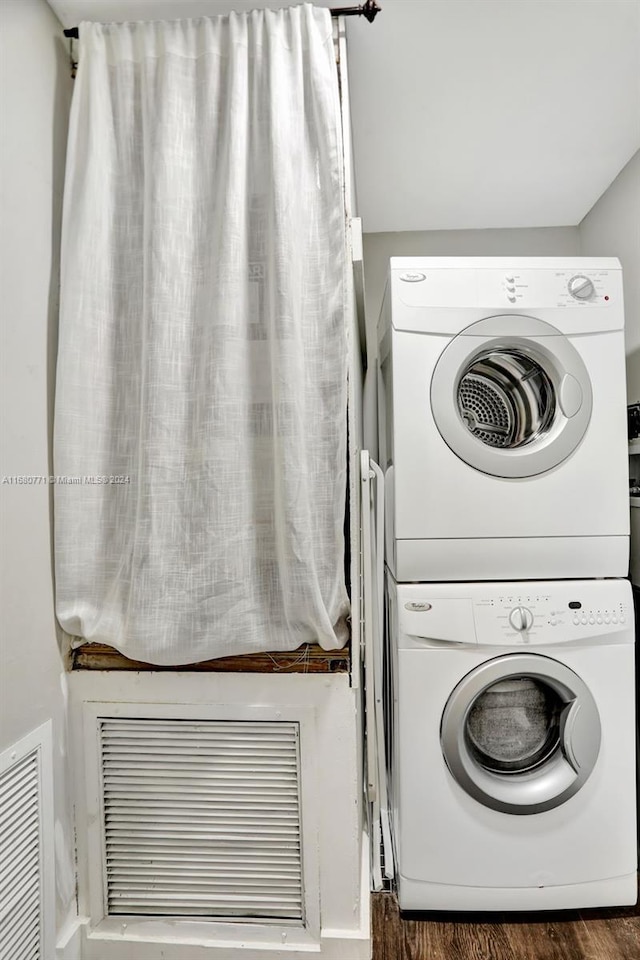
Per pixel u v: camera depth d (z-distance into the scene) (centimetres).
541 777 132
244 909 118
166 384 110
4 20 100
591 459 137
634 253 182
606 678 132
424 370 137
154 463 109
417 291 137
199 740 118
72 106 114
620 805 131
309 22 112
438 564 135
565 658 132
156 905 119
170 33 113
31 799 104
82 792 119
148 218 112
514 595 132
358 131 165
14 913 97
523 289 138
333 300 112
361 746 143
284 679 116
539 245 233
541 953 121
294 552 107
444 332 137
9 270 101
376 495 148
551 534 135
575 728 130
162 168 111
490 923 130
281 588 111
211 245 113
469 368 146
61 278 113
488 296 138
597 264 141
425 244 236
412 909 131
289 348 107
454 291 138
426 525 135
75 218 113
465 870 129
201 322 113
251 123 114
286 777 117
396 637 136
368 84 144
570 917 131
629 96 151
